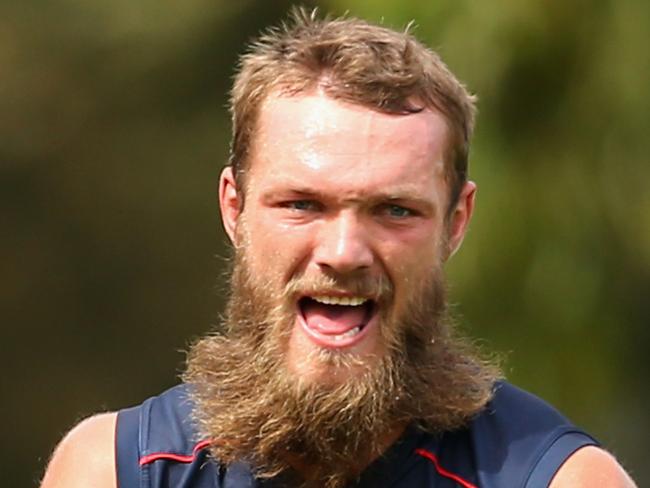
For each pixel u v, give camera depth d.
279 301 11.69
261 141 11.80
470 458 11.94
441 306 12.00
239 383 12.01
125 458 12.13
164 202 51.28
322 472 12.00
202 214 50.97
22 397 52.31
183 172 50.97
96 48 50.25
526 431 11.96
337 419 11.62
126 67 50.25
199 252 51.28
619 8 28.41
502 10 27.73
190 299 51.56
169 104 50.44
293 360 11.70
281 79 11.74
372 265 11.52
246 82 12.02
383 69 11.60
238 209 12.29
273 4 48.50
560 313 28.50
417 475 11.95
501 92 28.11
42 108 50.91
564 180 28.42
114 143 51.19
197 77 49.97
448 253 12.17
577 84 28.39
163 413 12.34
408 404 11.87
